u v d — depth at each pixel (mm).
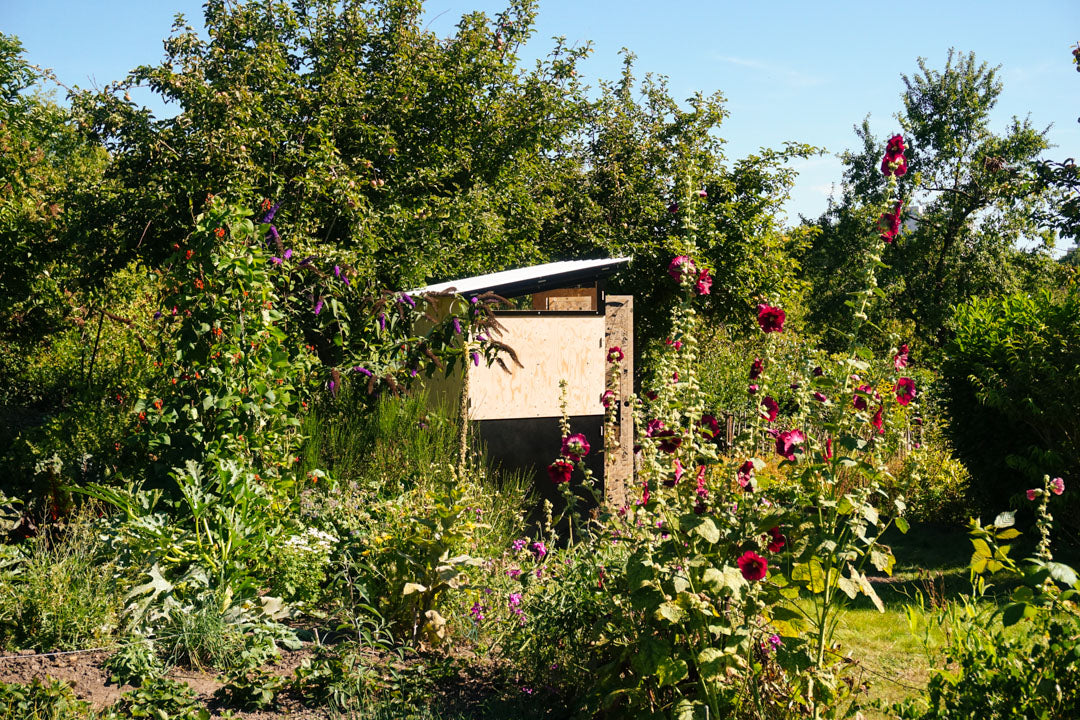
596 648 3986
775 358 4098
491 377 7609
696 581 3404
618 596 3867
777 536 3574
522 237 17531
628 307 8508
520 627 4293
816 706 3527
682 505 3729
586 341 8125
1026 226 29375
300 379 7133
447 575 4504
